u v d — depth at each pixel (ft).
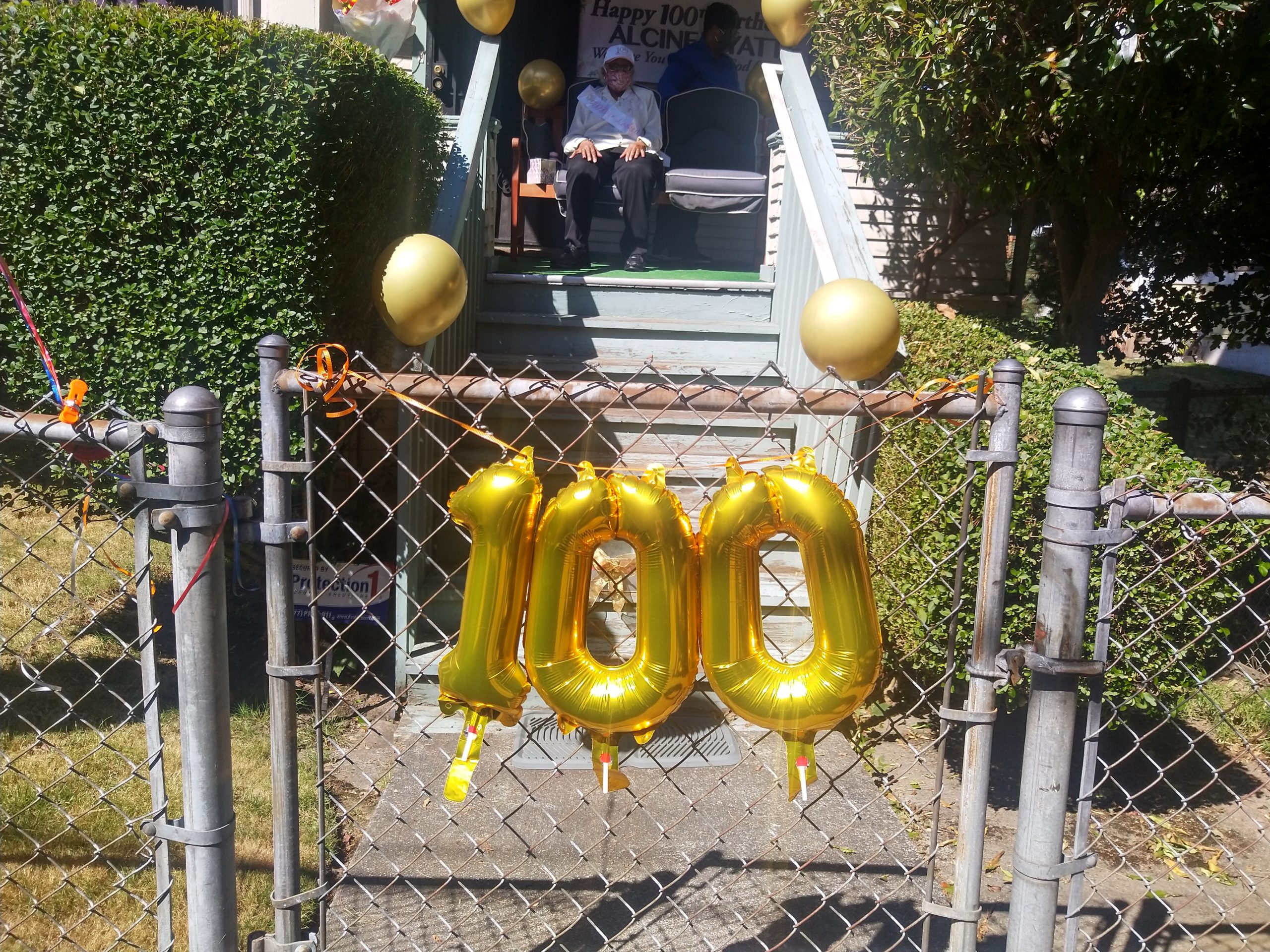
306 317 12.75
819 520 6.75
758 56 28.91
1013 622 12.07
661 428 17.69
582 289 20.20
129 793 11.14
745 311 20.54
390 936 9.21
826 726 7.02
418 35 25.00
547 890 9.99
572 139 22.68
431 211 18.47
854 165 23.94
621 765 12.31
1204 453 25.41
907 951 9.22
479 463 17.42
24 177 11.84
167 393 12.73
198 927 6.80
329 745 12.96
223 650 6.63
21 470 13.67
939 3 16.30
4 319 12.35
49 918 8.77
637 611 7.04
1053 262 31.71
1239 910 10.43
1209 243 24.56
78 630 15.02
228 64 12.15
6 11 11.68
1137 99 15.69
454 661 6.91
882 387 7.34
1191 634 11.26
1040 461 11.85
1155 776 13.53
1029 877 7.00
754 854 10.83
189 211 12.30
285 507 7.04
